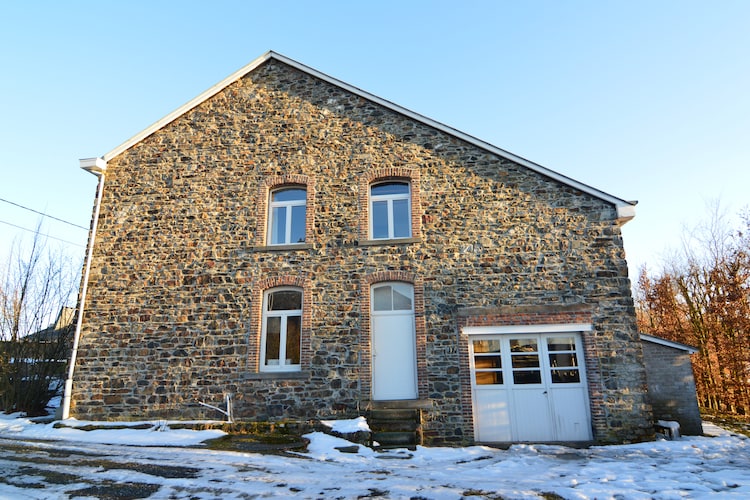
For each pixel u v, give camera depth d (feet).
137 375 37.24
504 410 34.55
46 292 53.52
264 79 44.04
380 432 33.04
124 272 39.68
